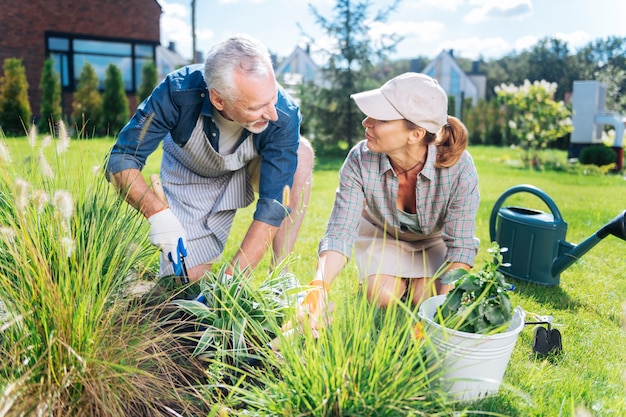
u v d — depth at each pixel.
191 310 1.87
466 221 2.28
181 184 2.62
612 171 9.34
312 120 12.74
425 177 2.27
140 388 1.68
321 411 1.47
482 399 1.74
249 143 2.36
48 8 15.80
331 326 1.69
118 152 2.21
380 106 2.02
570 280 3.25
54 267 1.69
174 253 2.14
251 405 1.65
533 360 2.17
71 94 16.50
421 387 1.59
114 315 1.76
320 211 5.27
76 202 1.96
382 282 2.51
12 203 2.00
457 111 18.44
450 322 1.70
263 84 1.94
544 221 3.11
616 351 2.29
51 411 1.46
